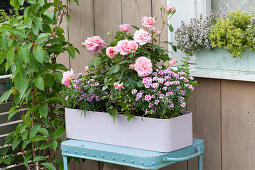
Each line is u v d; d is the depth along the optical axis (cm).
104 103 176
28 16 208
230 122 179
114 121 164
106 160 162
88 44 184
